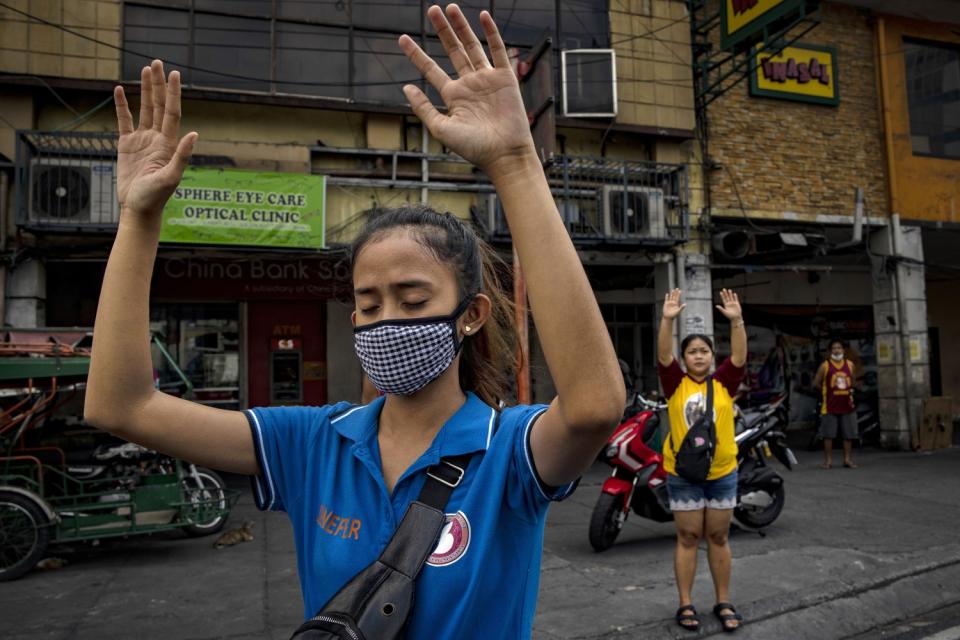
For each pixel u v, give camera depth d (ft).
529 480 3.59
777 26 29.78
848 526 20.12
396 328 3.67
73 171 24.00
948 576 15.83
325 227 27.04
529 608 3.74
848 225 36.29
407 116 28.86
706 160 33.37
